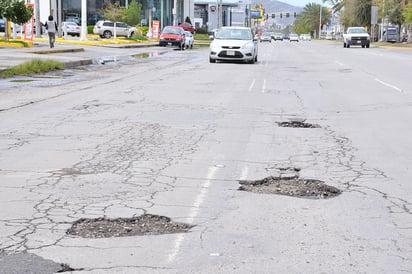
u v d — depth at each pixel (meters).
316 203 6.25
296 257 4.73
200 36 84.75
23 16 34.31
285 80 20.48
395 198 6.46
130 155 8.38
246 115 12.29
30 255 4.71
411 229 5.46
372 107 13.74
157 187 6.73
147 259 4.64
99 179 7.05
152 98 14.87
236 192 6.59
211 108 13.19
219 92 16.41
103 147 8.91
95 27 59.75
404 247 5.00
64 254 4.73
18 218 5.61
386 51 49.97
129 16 68.88
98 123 11.08
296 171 7.62
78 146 8.98
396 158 8.44
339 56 38.84
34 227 5.36
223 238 5.14
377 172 7.61
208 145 9.17
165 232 5.28
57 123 11.05
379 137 10.06
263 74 22.94
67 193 6.44
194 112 12.56
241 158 8.30
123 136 9.80
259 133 10.30
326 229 5.42
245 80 20.23
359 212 5.94
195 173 7.41
